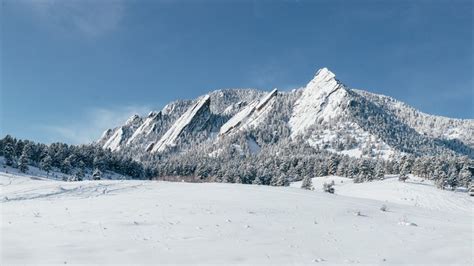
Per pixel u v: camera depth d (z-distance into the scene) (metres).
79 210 23.55
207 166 167.25
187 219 21.08
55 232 16.88
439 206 87.12
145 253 14.01
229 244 15.98
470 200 96.81
